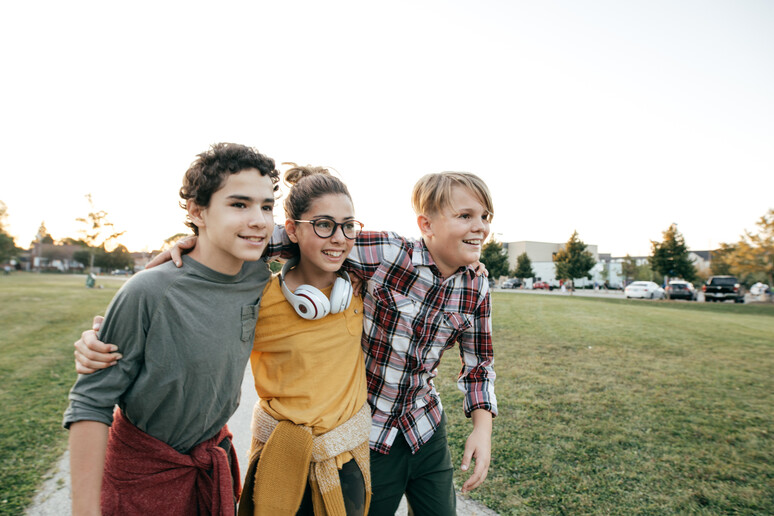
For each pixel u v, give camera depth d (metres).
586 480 3.07
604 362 6.70
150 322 1.21
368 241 1.77
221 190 1.27
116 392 1.21
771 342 8.87
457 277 1.85
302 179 1.62
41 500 2.60
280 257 1.70
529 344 8.15
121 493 1.30
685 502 2.84
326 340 1.55
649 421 4.19
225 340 1.34
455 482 2.99
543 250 68.62
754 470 3.27
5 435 3.45
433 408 1.86
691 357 7.21
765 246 25.72
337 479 1.45
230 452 1.62
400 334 1.74
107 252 61.53
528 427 3.98
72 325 9.42
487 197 1.76
